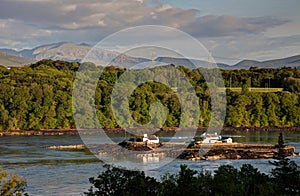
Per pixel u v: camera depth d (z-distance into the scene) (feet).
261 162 348.18
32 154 390.42
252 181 137.18
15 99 647.15
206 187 132.16
